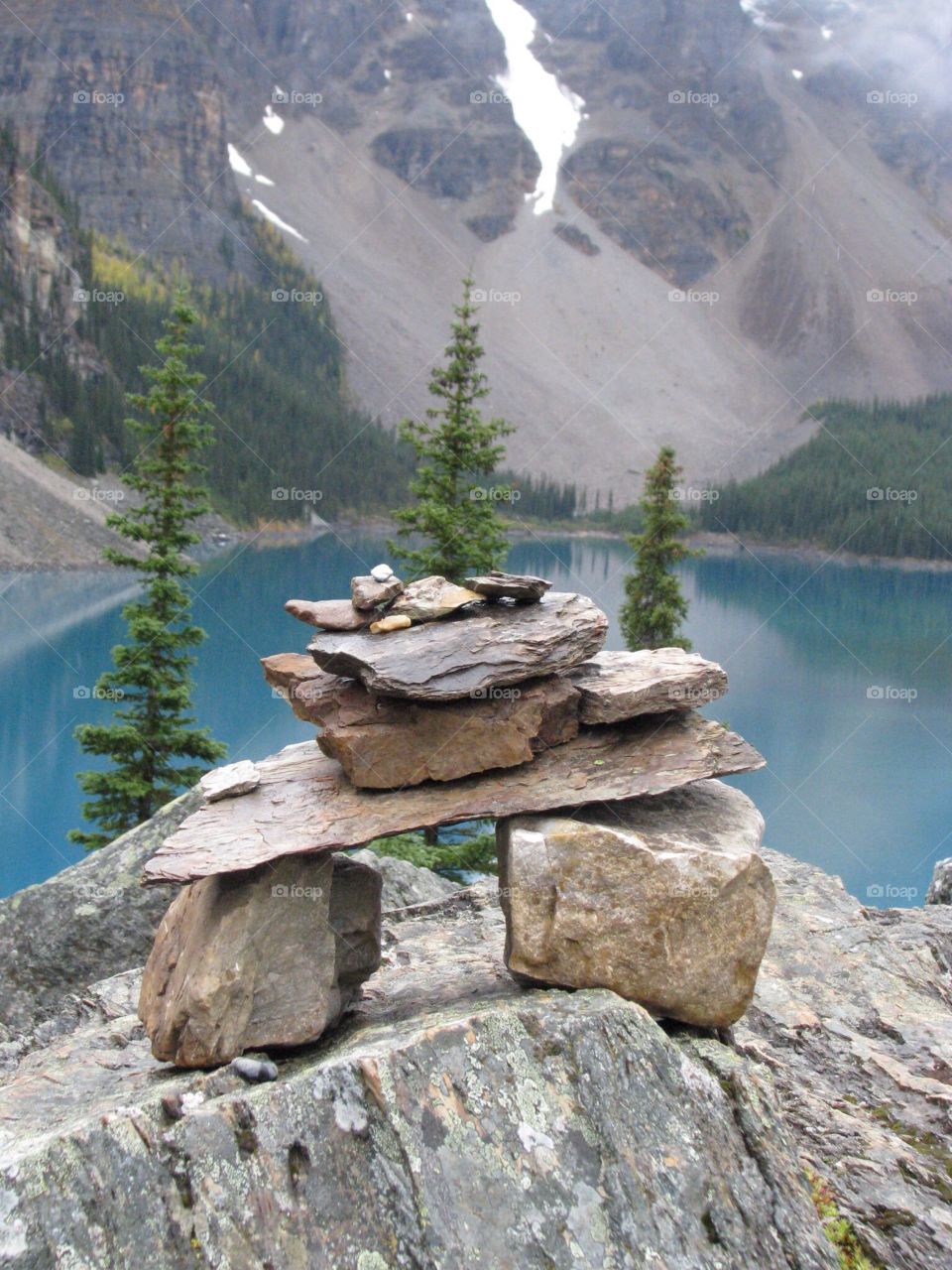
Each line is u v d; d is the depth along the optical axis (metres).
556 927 8.03
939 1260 7.28
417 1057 7.16
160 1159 6.72
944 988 11.84
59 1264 6.23
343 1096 6.99
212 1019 7.84
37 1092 8.29
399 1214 6.62
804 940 12.48
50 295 173.88
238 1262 6.39
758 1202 6.98
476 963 10.39
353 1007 9.12
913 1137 8.81
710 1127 7.23
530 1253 6.54
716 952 7.95
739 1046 9.58
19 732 51.50
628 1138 7.06
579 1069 7.28
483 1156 6.86
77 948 13.28
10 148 179.00
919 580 164.50
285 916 8.19
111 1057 8.94
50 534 115.19
